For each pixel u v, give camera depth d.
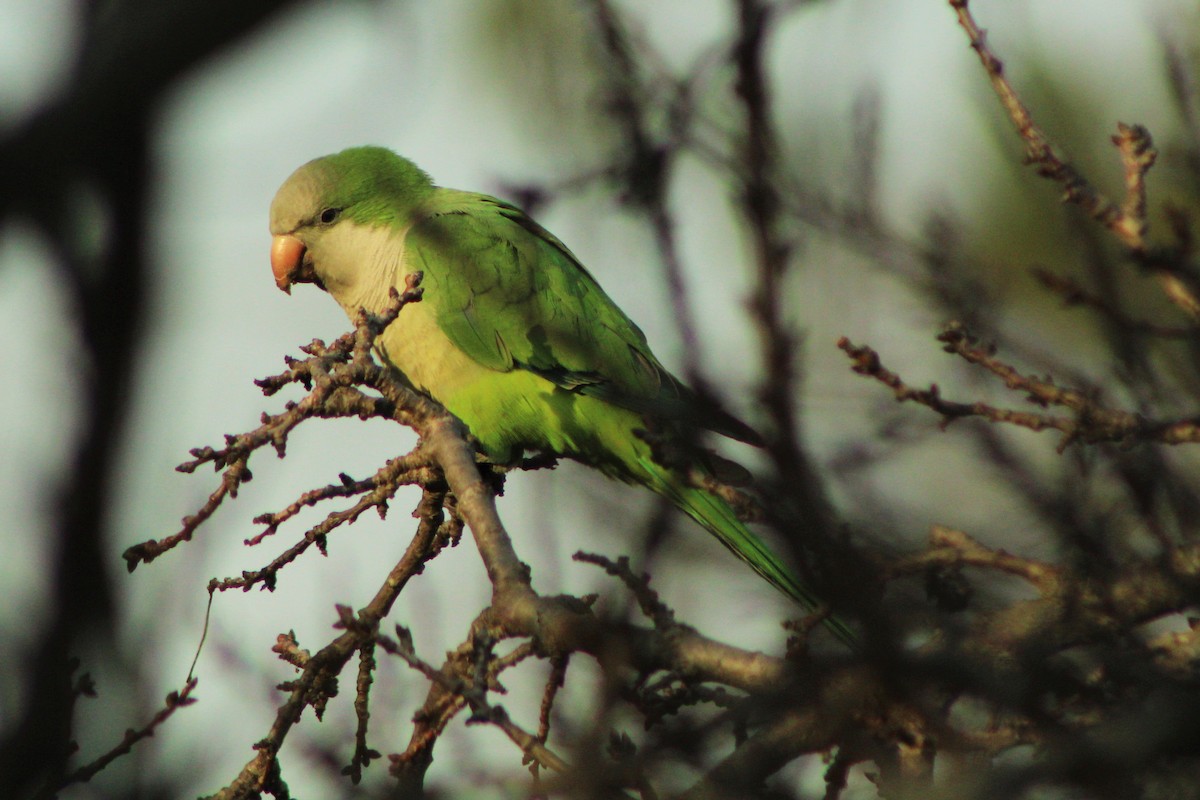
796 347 4.11
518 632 5.22
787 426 3.98
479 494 6.21
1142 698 4.19
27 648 5.24
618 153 5.11
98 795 5.55
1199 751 3.63
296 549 6.41
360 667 6.05
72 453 4.89
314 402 6.12
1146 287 5.92
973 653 4.35
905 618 4.45
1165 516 5.09
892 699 3.95
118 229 4.58
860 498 4.89
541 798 4.45
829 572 3.89
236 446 5.74
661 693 4.91
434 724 5.89
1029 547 5.21
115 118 4.19
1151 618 4.62
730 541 9.04
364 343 6.53
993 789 3.74
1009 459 5.21
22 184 4.20
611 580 5.57
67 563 5.05
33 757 5.41
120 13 4.03
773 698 4.14
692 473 4.56
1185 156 5.49
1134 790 3.72
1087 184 5.05
